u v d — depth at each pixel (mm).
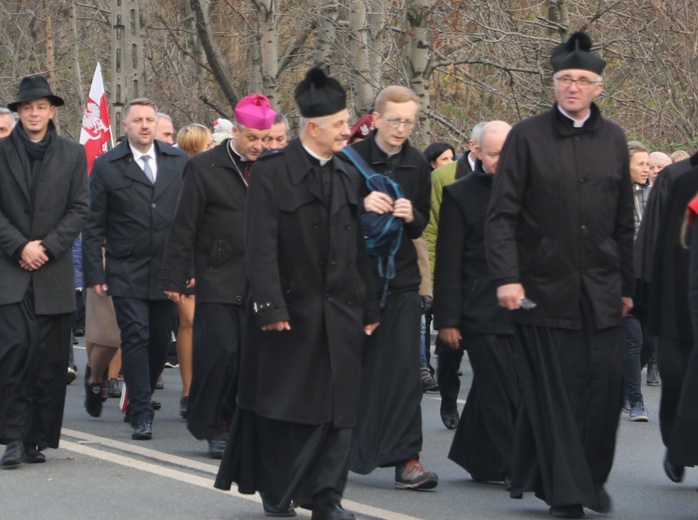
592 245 9000
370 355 10195
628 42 28641
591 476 9141
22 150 10891
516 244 9094
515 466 9273
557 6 28719
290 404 8422
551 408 8992
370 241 10008
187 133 14602
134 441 12453
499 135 10305
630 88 29875
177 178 13203
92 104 21891
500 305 9281
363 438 10148
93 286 12953
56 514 9211
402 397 10094
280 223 8531
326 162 8664
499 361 10234
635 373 14156
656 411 14906
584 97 8906
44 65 50156
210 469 10945
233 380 11477
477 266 10391
